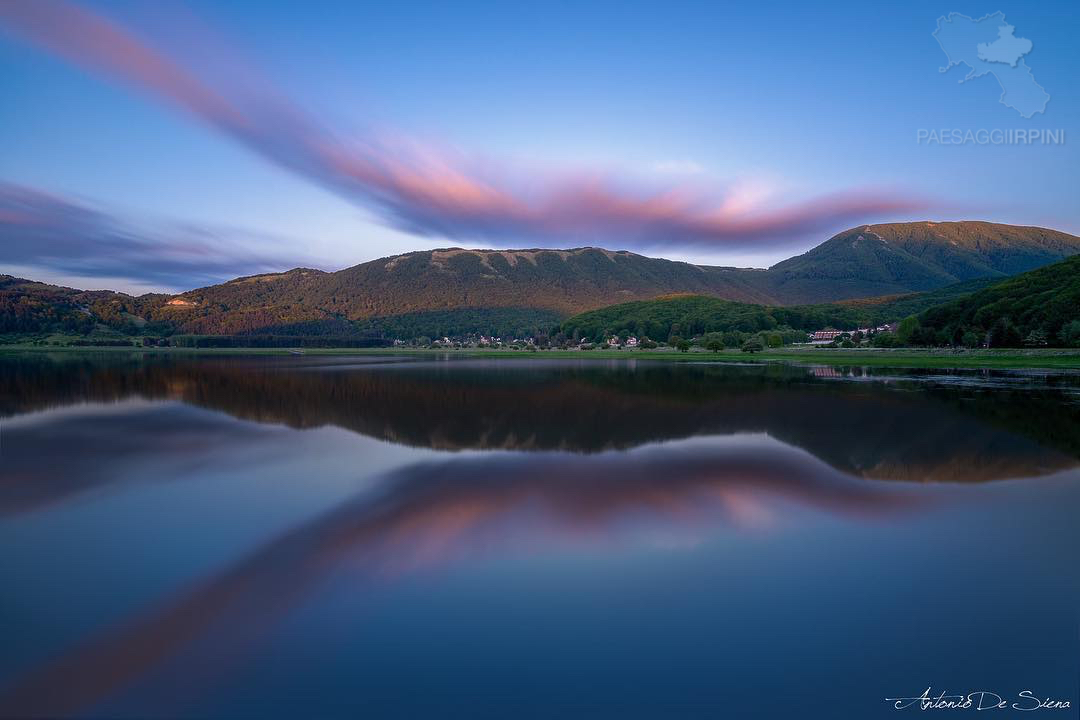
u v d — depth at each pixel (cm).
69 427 2814
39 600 998
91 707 741
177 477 1792
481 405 3688
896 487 1650
